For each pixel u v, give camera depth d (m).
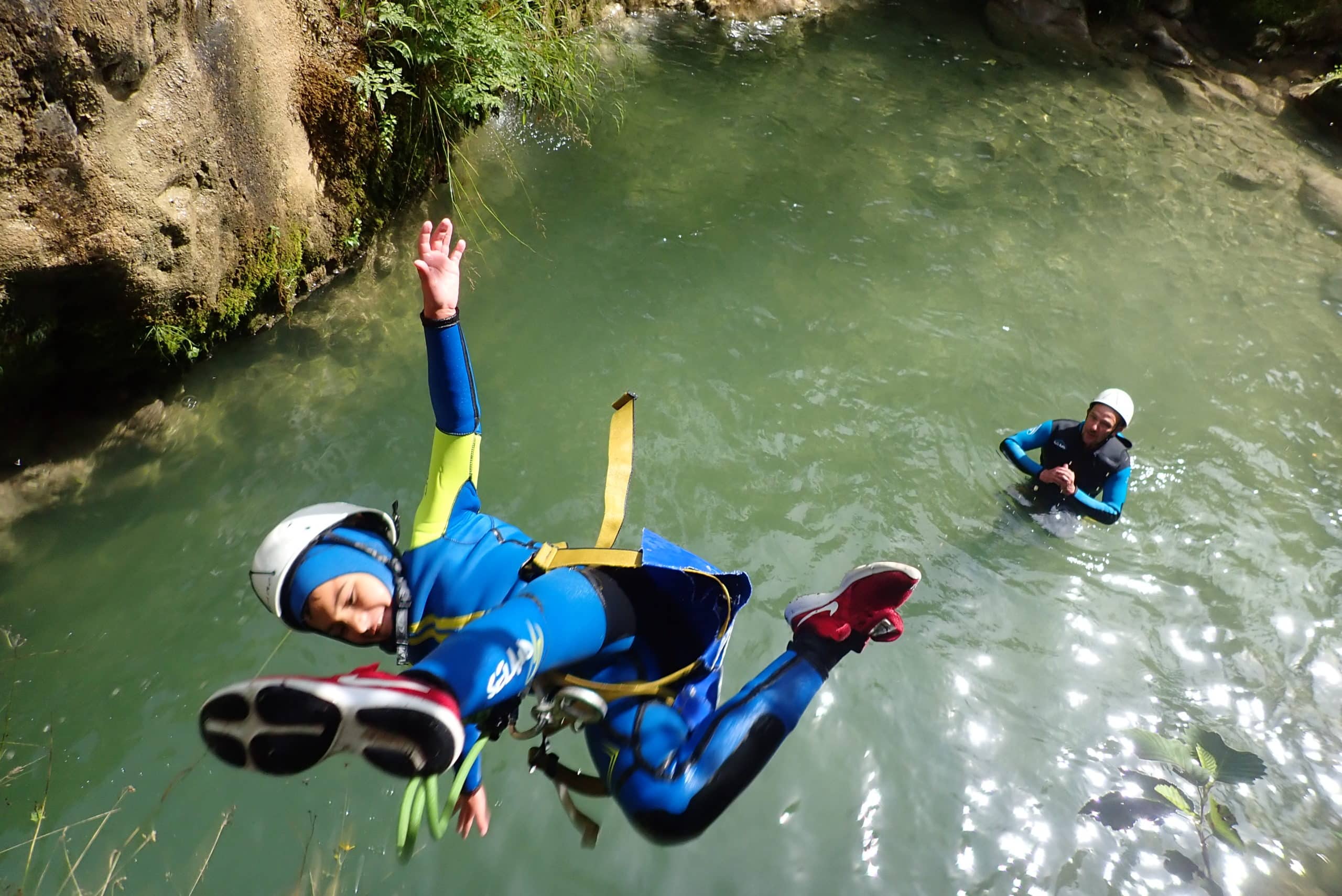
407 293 5.08
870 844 3.17
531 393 4.66
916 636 3.84
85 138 3.42
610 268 5.48
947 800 3.32
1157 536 4.50
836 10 9.18
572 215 5.80
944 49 8.94
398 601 2.03
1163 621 4.08
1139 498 4.71
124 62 3.43
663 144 6.65
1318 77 9.27
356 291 4.93
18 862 2.86
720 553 4.07
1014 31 9.30
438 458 2.26
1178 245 6.68
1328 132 8.54
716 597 2.36
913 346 5.35
